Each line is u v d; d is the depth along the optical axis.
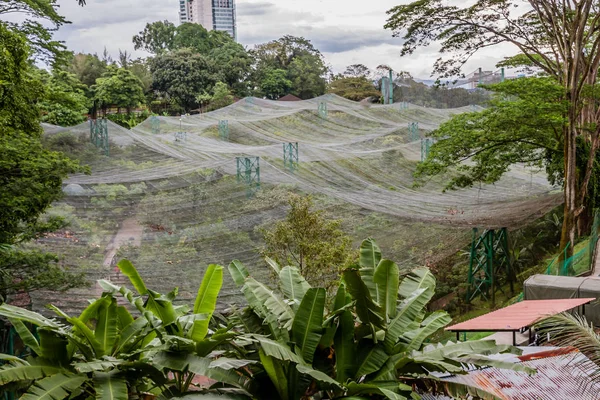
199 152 27.33
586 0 21.58
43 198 16.48
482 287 26.06
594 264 21.20
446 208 26.27
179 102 58.34
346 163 28.84
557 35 22.86
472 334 16.08
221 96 56.94
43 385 5.43
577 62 22.19
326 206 24.28
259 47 69.94
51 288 16.70
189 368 5.77
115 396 5.50
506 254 26.55
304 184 25.33
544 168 33.53
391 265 6.81
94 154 25.28
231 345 6.46
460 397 6.31
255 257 20.78
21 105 15.98
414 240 24.22
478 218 24.94
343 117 38.66
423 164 25.17
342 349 6.24
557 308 11.09
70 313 17.94
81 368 5.50
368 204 25.23
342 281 6.55
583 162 25.69
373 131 36.78
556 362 8.38
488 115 24.62
